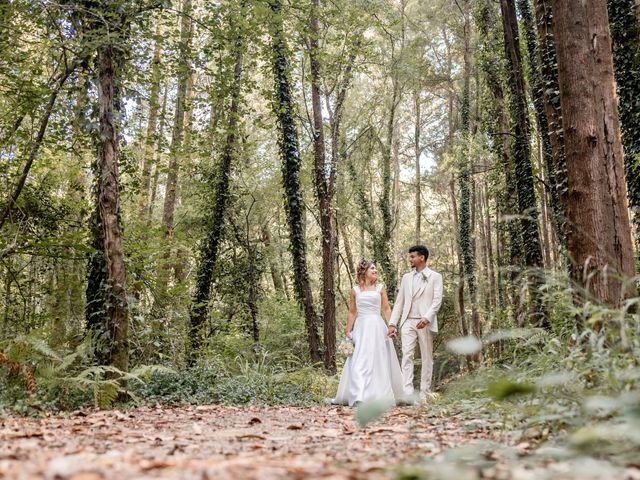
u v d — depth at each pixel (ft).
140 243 38.88
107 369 24.40
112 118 28.25
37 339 24.30
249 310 64.95
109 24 30.83
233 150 60.95
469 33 100.53
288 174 59.67
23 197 40.11
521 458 8.95
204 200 62.75
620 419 9.03
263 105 82.23
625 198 20.98
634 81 40.29
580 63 21.44
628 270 20.01
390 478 7.07
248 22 38.63
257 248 69.56
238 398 30.48
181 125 44.37
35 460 8.70
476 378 15.99
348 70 60.85
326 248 59.36
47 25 33.73
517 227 62.18
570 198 21.04
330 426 17.38
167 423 18.03
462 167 87.15
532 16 56.39
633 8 40.45
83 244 33.53
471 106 109.91
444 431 13.83
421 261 29.22
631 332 12.60
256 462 8.61
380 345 26.11
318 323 65.77
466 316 95.40
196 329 49.75
